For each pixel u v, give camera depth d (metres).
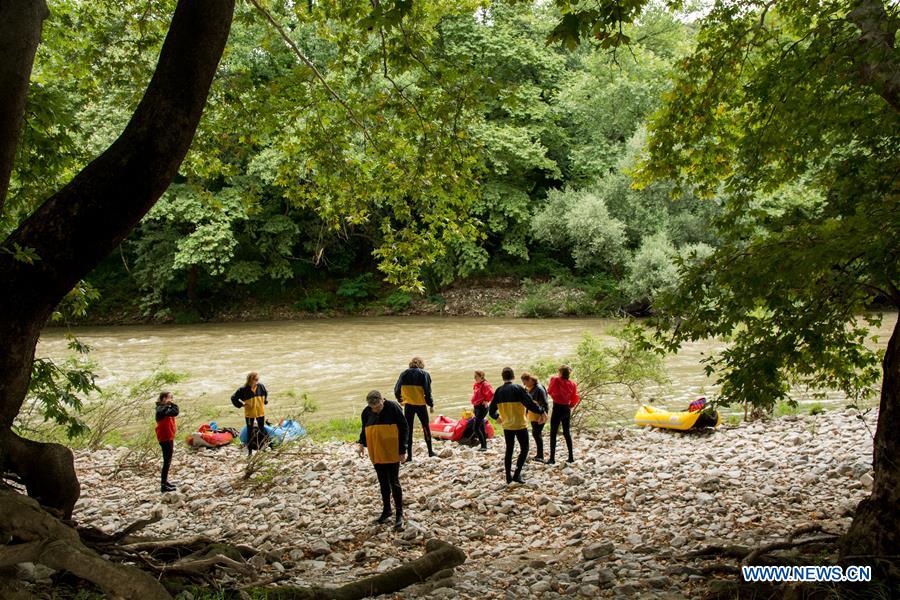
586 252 38.81
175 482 12.09
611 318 37.19
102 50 10.73
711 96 8.86
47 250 5.72
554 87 43.12
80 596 5.12
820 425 13.98
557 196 40.22
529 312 39.38
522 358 25.11
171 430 11.41
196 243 36.66
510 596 6.06
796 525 7.68
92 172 5.89
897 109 6.46
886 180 7.07
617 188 39.34
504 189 40.91
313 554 7.89
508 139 38.22
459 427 14.62
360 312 43.44
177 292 43.38
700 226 37.19
